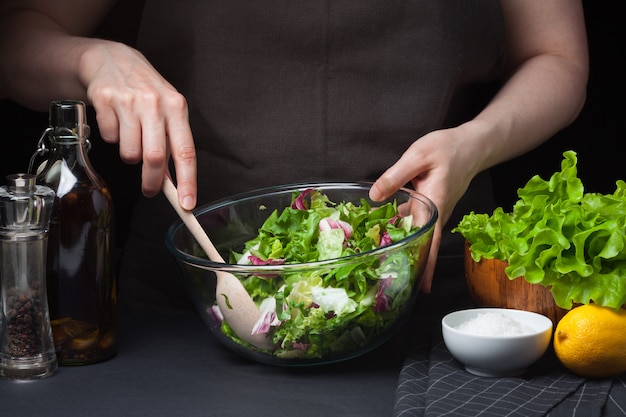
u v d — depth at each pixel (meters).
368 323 1.30
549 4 1.90
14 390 1.30
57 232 1.36
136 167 2.50
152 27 1.79
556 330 1.31
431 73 1.74
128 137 1.43
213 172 1.79
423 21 1.73
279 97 1.75
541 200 1.41
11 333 1.34
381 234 1.42
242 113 1.75
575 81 1.84
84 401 1.26
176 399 1.26
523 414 1.18
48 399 1.27
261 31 1.72
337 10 1.70
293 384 1.32
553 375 1.32
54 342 1.38
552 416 1.19
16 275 1.33
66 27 1.81
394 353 1.44
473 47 1.79
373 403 1.25
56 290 1.37
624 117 2.82
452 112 1.84
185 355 1.44
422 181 1.55
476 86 1.88
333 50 1.72
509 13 1.92
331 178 1.76
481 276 1.45
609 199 1.39
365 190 1.54
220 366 1.39
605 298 1.30
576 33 1.91
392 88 1.75
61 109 1.36
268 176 1.76
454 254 1.80
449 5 1.74
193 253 1.44
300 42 1.72
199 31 1.74
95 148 2.47
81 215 1.36
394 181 1.50
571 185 1.43
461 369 1.33
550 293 1.38
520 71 1.86
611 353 1.27
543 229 1.36
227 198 1.52
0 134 2.54
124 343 1.50
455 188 1.58
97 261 1.38
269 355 1.33
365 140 1.75
